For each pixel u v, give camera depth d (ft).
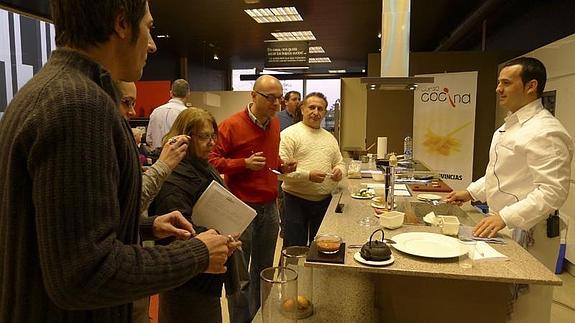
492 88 20.95
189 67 33.76
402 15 11.93
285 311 4.51
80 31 2.52
